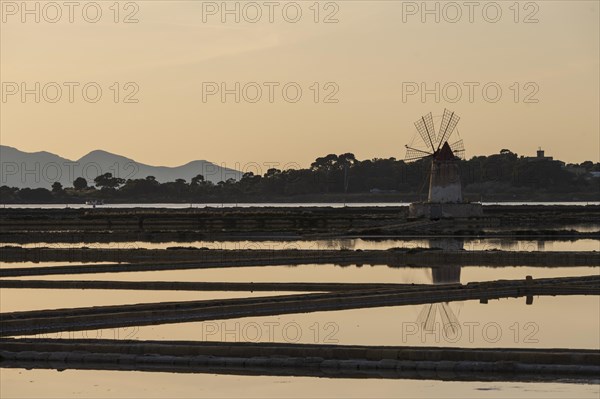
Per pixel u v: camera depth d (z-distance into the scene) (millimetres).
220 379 39969
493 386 38000
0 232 142250
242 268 85625
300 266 87062
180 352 43594
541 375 39719
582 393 36656
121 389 38406
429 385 38344
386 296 61281
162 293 66938
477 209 166750
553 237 126250
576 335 49219
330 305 59844
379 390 37719
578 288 65625
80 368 42094
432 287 65625
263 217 166375
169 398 37031
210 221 167000
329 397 36875
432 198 168375
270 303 58062
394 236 129000
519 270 82125
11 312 55094
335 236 130875
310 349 42812
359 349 42625
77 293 67375
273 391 38000
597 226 160000
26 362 43094
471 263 88625
